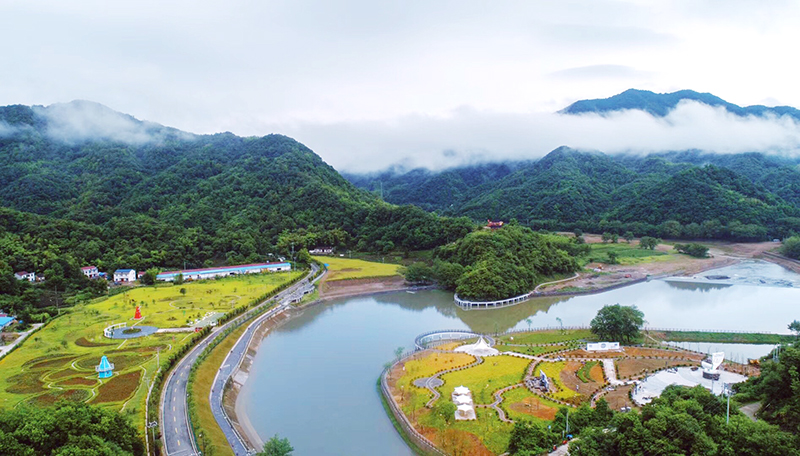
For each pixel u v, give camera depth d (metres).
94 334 173.12
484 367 143.88
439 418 112.94
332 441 111.19
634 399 118.44
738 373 133.88
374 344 179.50
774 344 169.75
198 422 108.38
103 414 88.69
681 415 81.75
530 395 123.75
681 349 158.00
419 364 148.50
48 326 182.12
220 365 151.88
